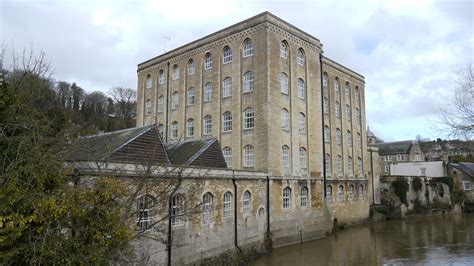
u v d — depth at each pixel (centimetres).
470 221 4619
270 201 3019
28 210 1107
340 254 2755
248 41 3400
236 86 3406
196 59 3856
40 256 1054
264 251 2817
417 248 2964
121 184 1407
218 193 2462
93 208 1224
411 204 5216
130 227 1346
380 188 5269
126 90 7450
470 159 7181
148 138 2256
